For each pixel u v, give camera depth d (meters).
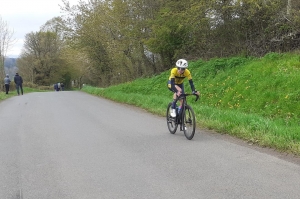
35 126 10.13
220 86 13.28
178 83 8.30
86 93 25.83
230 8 15.58
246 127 7.80
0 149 7.37
